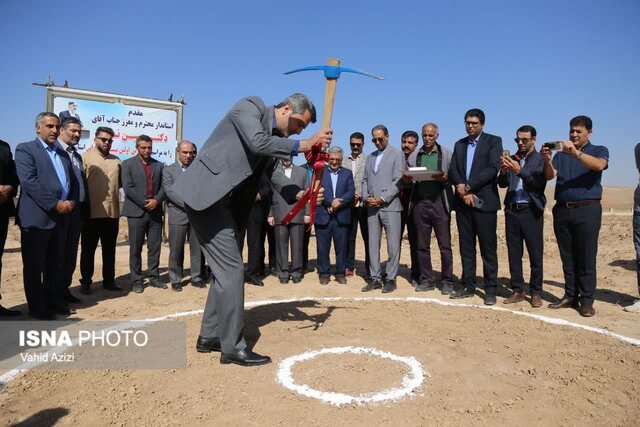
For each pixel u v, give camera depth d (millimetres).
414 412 3406
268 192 8094
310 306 6410
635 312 6156
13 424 3246
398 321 5688
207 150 4156
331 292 7406
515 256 6602
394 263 7383
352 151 8812
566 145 5660
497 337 5086
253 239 7906
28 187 5566
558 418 3334
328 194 7887
